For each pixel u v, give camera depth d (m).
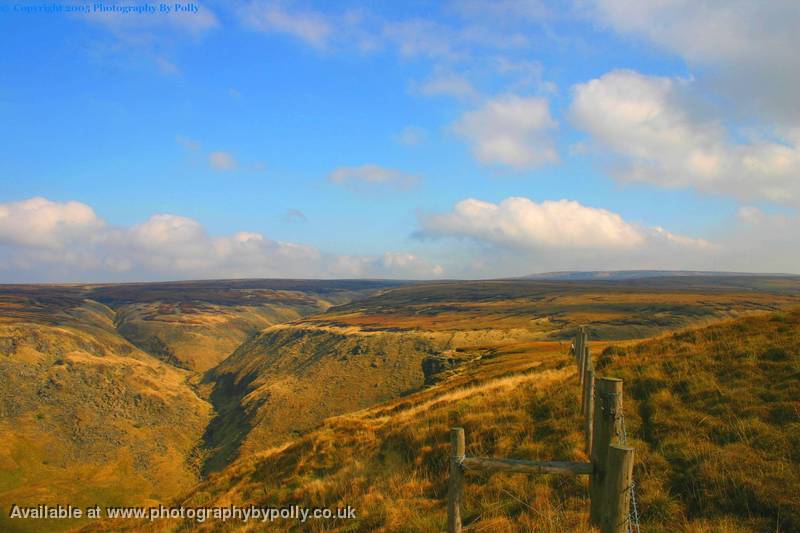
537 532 7.89
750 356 12.93
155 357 197.25
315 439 19.08
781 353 12.70
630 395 12.95
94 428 107.38
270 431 101.62
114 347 179.00
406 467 12.84
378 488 12.03
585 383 11.23
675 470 9.15
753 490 7.95
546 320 162.50
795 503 7.46
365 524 10.30
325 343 161.25
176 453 106.25
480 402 15.89
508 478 10.12
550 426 12.31
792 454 8.58
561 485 9.47
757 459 8.66
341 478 13.70
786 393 10.56
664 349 16.12
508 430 12.77
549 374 18.52
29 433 100.06
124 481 88.56
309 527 11.41
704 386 12.01
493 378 28.05
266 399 116.50
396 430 15.96
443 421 14.92
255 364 165.25
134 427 112.75
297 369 142.50
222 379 166.75
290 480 16.09
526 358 42.38
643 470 9.34
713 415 10.64
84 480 86.00
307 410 108.12
